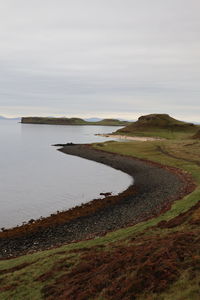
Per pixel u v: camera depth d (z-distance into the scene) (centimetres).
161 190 4959
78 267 1841
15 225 3531
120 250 1992
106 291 1390
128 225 3162
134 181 6141
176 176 6147
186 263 1414
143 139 18800
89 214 3772
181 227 2280
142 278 1380
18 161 9462
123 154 10306
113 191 5319
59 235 3058
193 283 1203
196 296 1101
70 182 6178
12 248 2769
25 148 13825
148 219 3238
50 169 7894
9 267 2162
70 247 2453
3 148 13788
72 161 9481
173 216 2908
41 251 2573
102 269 1683
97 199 4666
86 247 2336
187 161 7906
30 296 1584
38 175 7006
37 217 3847
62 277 1744
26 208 4262
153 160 8581
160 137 19900
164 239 1981
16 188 5603
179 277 1298
